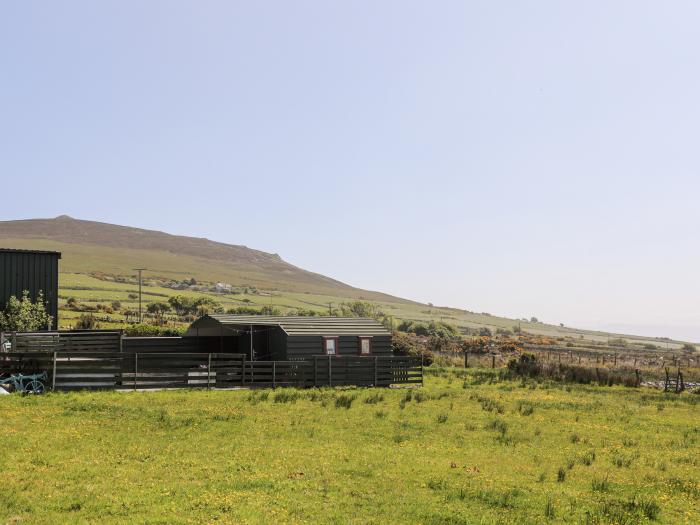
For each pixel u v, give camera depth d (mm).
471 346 74938
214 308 115125
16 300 36781
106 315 91625
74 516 11195
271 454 16281
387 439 18906
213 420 20438
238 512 11531
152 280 192875
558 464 16766
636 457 18031
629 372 47344
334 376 31344
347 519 11414
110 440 17188
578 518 12047
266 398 25188
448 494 13367
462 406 25906
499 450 18156
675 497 14023
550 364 46188
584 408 27156
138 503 12016
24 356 25125
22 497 12102
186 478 13859
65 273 171250
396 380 32812
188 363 28422
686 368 58812
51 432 17750
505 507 12672
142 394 25031
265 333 36219
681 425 23984
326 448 17297
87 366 25828
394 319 158375
